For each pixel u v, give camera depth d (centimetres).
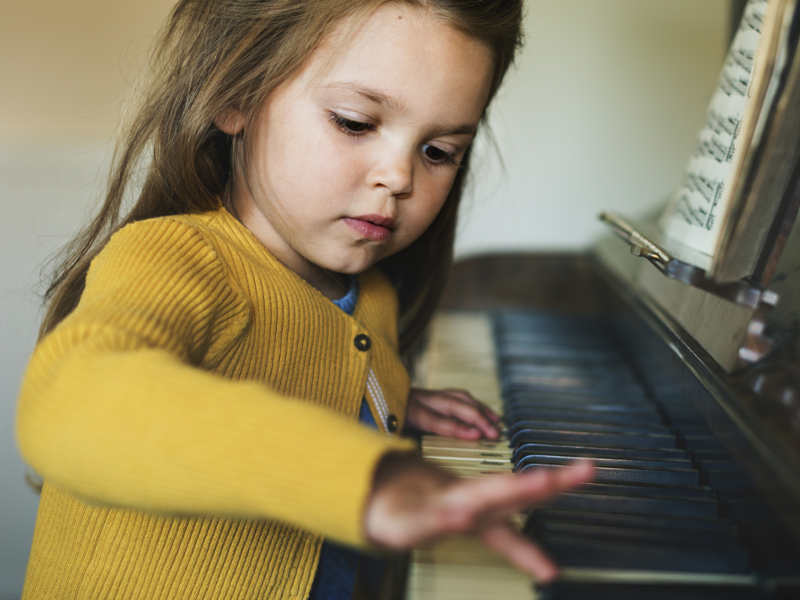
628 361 99
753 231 54
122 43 155
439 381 95
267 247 75
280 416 40
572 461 66
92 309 49
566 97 147
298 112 66
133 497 41
